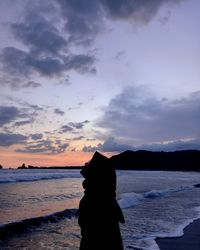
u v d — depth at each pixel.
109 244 3.59
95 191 3.70
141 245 9.23
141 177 63.75
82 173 3.87
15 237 10.13
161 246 9.26
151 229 11.69
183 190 32.12
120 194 23.88
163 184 41.06
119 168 156.25
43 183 38.72
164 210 17.11
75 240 10.09
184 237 10.53
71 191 27.53
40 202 19.41
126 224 12.64
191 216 15.07
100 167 3.75
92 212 3.64
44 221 12.70
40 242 9.70
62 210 16.16
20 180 44.19
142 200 22.00
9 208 16.42
